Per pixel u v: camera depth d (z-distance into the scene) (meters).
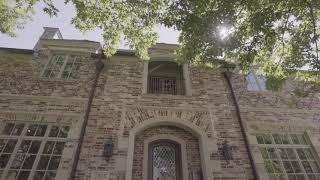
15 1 9.91
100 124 8.55
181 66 11.17
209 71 10.86
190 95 9.77
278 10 6.96
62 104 9.10
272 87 7.84
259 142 9.07
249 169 8.16
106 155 7.79
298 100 10.41
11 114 8.62
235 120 9.41
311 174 8.52
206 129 8.77
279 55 8.02
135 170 7.87
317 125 9.77
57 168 7.66
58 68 10.77
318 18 7.53
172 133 8.82
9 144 8.05
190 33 7.04
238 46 7.16
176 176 8.12
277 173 8.37
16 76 9.92
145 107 9.17
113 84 9.87
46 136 8.31
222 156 8.22
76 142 8.09
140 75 10.38
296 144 9.22
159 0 7.93
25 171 7.56
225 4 6.71
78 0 8.49
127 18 8.55
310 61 7.25
